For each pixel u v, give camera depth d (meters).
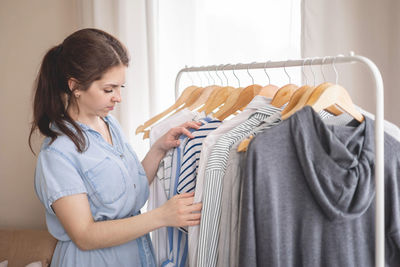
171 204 1.04
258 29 1.87
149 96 2.04
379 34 1.55
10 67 2.61
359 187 0.87
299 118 0.88
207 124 1.18
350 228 0.91
